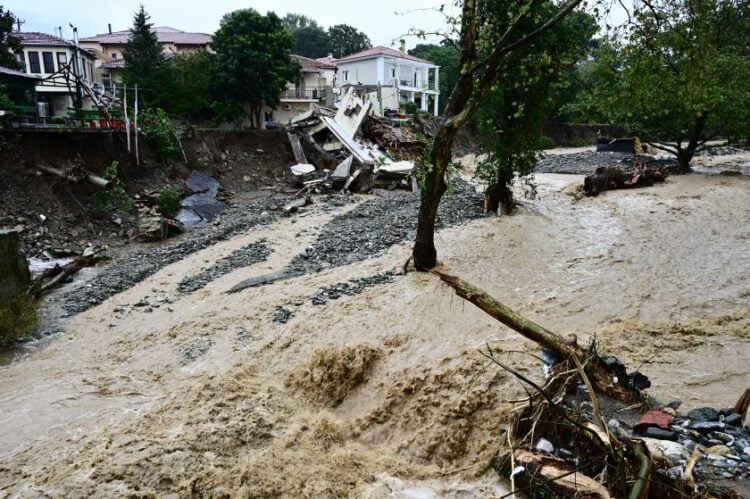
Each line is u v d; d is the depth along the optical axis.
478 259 15.98
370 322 12.19
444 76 62.88
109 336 12.93
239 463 7.91
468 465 7.48
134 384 10.72
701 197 22.92
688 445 6.38
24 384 10.82
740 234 17.72
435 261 15.27
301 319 12.72
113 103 29.84
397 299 13.30
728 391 8.38
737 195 23.00
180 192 25.97
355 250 17.77
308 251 18.00
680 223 19.34
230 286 15.41
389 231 19.45
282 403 9.74
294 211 24.42
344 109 34.56
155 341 12.48
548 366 8.23
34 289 15.20
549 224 19.81
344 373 10.06
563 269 15.24
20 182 20.91
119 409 9.71
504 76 17.69
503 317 8.73
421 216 14.68
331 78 57.78
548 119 59.34
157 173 26.61
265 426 8.86
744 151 42.31
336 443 8.66
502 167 19.97
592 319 11.95
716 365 9.35
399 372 9.96
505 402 8.01
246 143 32.72
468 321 11.95
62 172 21.80
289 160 33.22
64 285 16.67
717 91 25.14
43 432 9.02
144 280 16.67
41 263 18.05
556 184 29.08
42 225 20.11
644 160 36.44
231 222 23.08
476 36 14.35
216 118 37.47
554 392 7.41
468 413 8.16
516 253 16.52
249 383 10.41
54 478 7.62
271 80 36.31
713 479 5.73
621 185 26.17
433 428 8.24
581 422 6.70
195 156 29.67
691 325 11.25
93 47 53.53
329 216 23.39
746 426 6.79
